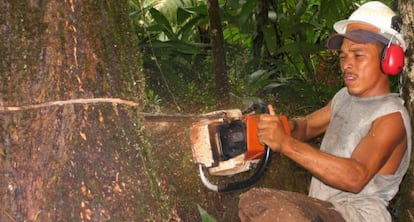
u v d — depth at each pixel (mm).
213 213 4043
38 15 1846
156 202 1968
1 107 1813
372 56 2500
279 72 6090
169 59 5289
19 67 1826
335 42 2629
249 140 2373
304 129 2795
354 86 2531
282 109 5371
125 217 1875
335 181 2312
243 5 5242
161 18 5406
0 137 1811
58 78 1853
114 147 1901
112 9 1980
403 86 3209
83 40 1893
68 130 1856
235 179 4098
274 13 5656
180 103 4859
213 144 2377
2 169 1807
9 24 1825
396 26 2512
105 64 1924
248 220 2473
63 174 1840
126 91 1961
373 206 2479
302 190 4664
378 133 2414
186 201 3891
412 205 3105
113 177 1884
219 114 2428
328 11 5438
